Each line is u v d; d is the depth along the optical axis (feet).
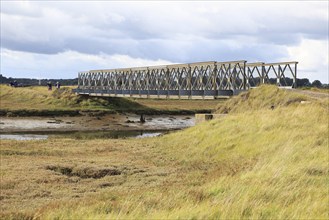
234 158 73.67
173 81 183.42
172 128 202.39
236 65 142.51
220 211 31.30
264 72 148.15
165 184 57.00
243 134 87.40
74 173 69.92
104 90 257.55
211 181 50.85
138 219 31.04
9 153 89.66
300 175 46.32
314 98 108.68
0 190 56.29
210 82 156.97
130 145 101.91
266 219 30.12
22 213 38.65
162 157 83.82
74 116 238.68
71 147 100.12
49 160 80.59
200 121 122.93
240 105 127.65
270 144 75.25
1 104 263.49
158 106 295.89
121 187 57.93
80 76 319.47
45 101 280.92
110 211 36.63
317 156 58.70
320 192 38.91
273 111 101.24
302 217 29.50
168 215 31.24
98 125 206.08
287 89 124.06
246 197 35.63
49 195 54.08
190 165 74.02
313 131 78.69
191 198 39.81
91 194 53.52
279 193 38.22
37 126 196.65
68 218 34.01
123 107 280.10
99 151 93.97
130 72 236.02
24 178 63.57
